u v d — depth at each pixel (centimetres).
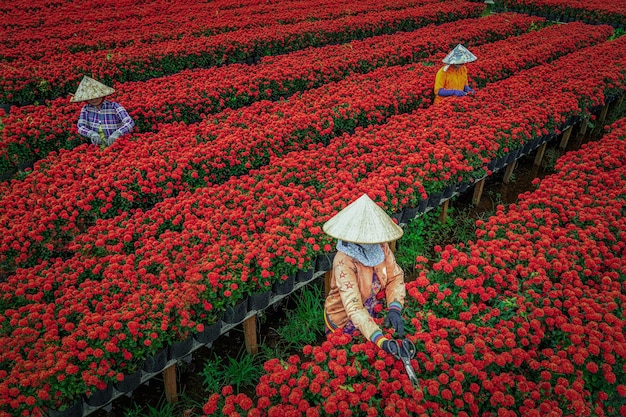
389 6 1659
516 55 1050
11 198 519
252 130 673
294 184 569
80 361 334
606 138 679
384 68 992
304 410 300
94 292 396
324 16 1491
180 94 788
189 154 592
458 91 783
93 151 619
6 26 1231
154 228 477
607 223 477
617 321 355
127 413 376
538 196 540
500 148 659
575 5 1714
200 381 421
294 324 460
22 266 463
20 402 302
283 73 922
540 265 419
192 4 1603
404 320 364
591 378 332
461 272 415
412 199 537
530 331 363
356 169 582
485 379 319
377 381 318
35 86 873
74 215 492
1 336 354
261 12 1551
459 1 1806
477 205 686
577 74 920
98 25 1267
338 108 748
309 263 443
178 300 370
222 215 491
